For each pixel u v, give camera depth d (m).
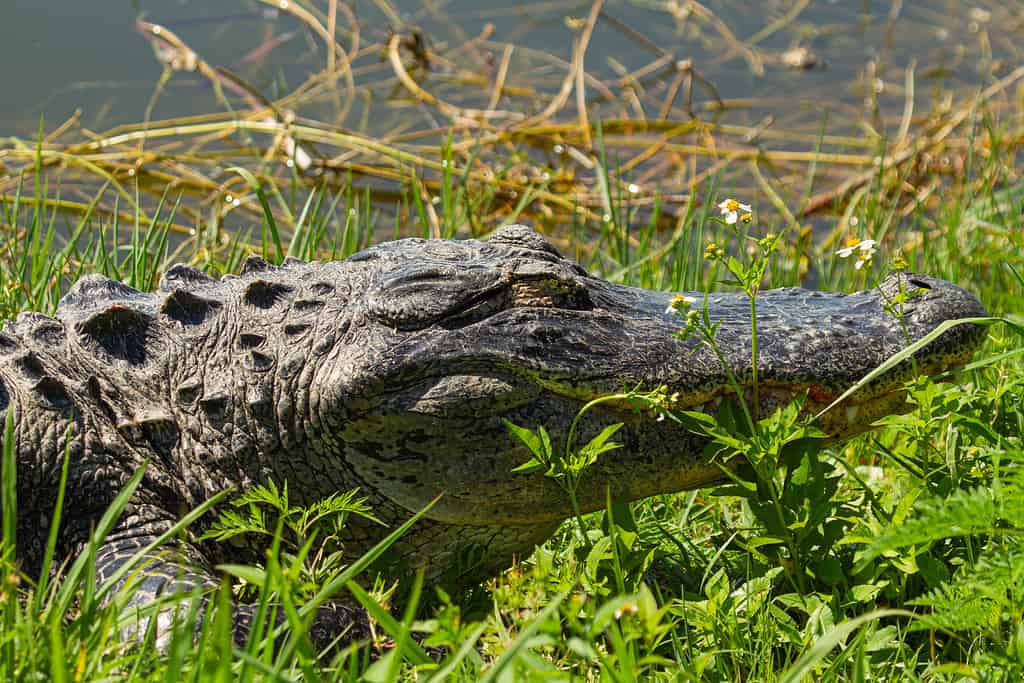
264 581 4.68
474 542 6.98
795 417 6.48
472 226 14.34
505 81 19.66
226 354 7.01
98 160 16.48
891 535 5.25
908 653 6.10
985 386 8.43
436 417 6.55
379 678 4.27
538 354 6.61
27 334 7.52
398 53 19.56
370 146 16.97
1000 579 5.28
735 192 17.06
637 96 19.41
